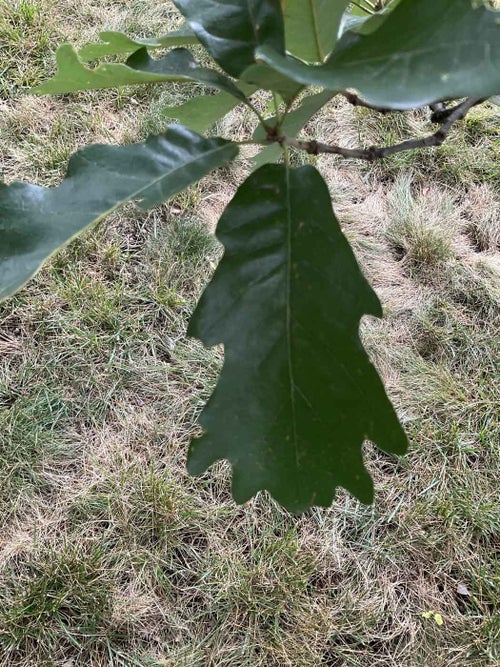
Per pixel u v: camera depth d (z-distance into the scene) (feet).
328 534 7.52
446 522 7.70
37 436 7.82
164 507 7.47
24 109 10.18
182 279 9.22
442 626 7.11
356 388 2.38
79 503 7.46
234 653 6.77
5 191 2.30
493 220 10.34
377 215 10.29
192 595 7.08
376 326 9.16
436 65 1.73
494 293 9.46
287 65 1.81
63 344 8.47
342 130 10.98
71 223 2.29
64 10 11.48
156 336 8.75
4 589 6.86
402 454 2.40
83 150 2.39
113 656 6.68
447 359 9.01
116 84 2.68
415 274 9.73
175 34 2.92
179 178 2.38
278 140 2.52
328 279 2.36
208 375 8.54
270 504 7.60
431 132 11.11
